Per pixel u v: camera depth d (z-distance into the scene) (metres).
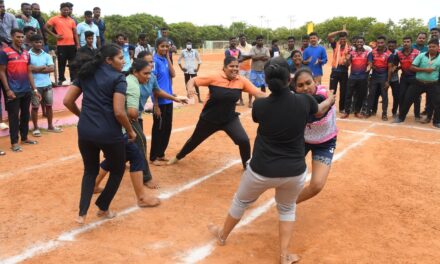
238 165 7.08
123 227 4.66
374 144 8.61
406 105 10.64
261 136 3.69
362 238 4.53
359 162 7.35
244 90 6.05
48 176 6.33
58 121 9.98
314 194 4.46
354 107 11.82
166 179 6.28
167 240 4.38
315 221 4.95
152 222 4.80
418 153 7.97
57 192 5.68
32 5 11.48
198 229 4.66
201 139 6.51
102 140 4.30
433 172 6.84
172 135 9.22
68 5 11.17
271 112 3.53
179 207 5.26
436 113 10.27
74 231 4.53
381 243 4.41
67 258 3.97
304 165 3.71
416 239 4.52
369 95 11.39
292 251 4.21
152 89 5.99
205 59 43.84
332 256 4.12
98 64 4.33
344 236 4.57
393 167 7.09
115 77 4.27
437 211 5.27
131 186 5.93
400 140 8.98
